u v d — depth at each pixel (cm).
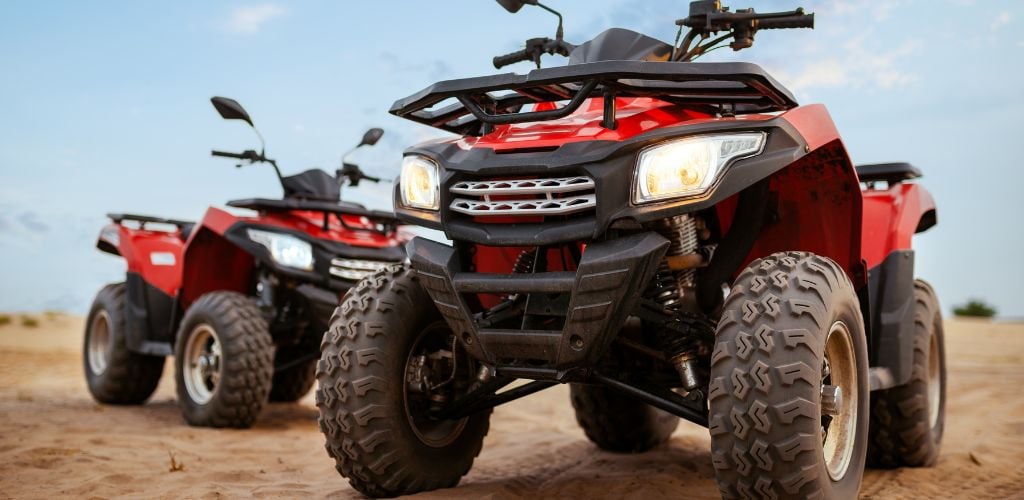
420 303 334
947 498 364
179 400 581
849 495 287
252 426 574
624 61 271
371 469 323
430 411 346
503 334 294
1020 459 452
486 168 289
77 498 340
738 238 326
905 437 415
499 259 366
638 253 269
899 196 414
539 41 402
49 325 2330
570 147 281
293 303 628
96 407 679
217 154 621
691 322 304
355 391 318
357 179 698
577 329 280
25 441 469
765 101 313
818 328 259
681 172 272
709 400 260
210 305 566
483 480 393
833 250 344
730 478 258
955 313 3681
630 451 487
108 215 707
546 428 605
